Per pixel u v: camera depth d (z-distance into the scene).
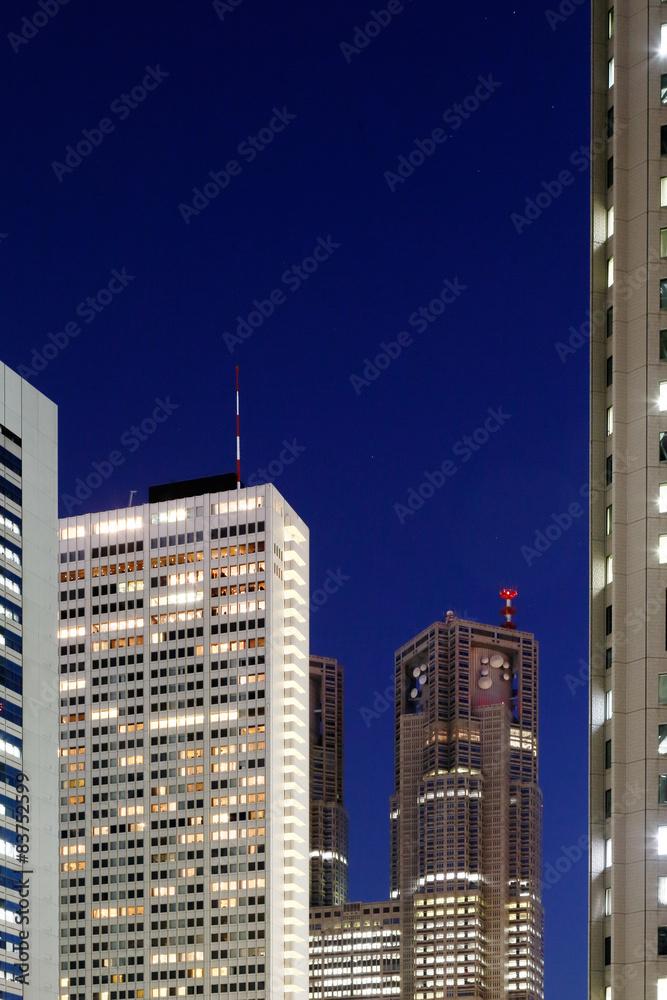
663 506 112.69
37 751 188.88
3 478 190.12
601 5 128.00
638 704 109.31
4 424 192.12
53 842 189.25
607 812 110.00
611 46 126.62
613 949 105.25
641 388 115.62
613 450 115.44
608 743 111.25
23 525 193.38
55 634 197.25
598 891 109.06
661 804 106.69
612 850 107.19
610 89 125.62
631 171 121.50
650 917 104.44
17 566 190.75
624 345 117.81
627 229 120.25
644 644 110.25
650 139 121.00
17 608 189.38
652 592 111.12
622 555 113.31
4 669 184.62
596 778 111.38
